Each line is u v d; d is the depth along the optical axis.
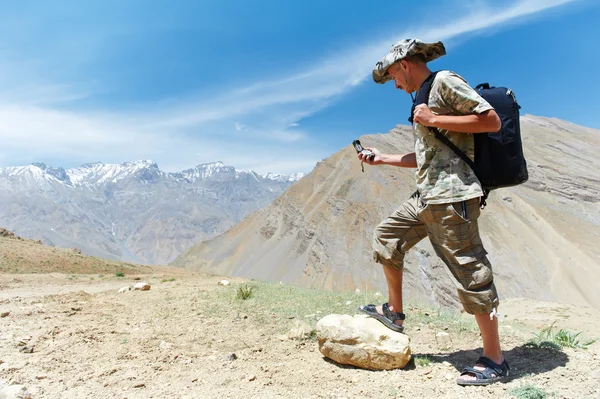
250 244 195.25
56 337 4.87
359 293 7.72
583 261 118.31
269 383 3.45
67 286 15.73
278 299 7.14
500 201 140.12
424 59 3.54
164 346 4.56
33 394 3.12
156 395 3.19
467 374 3.29
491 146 3.16
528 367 3.52
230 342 4.79
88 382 3.45
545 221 133.38
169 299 7.54
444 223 3.27
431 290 103.12
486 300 3.22
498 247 121.94
